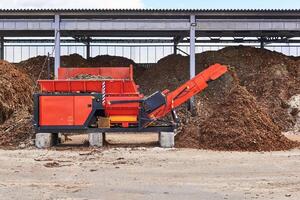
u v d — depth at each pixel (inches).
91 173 559.5
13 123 881.5
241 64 1395.2
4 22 1162.0
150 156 682.2
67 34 1418.6
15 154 703.1
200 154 703.1
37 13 1145.4
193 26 1159.0
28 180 519.8
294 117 1165.1
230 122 781.9
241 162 634.2
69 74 863.1
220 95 1246.9
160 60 1513.3
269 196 445.1
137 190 470.9
